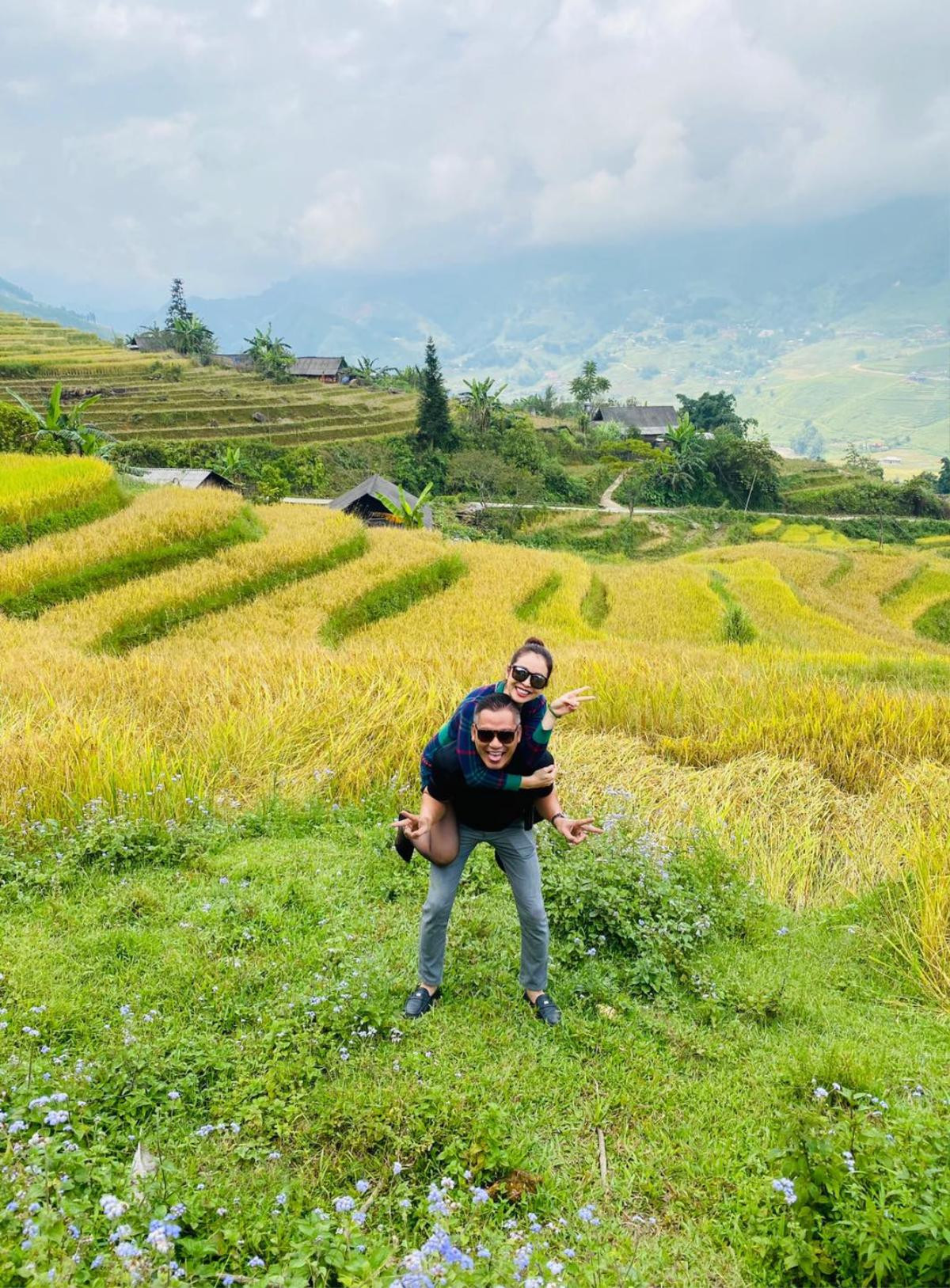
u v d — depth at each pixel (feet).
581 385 465.06
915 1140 10.81
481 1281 8.57
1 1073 11.44
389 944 16.92
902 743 33.81
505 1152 11.25
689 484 324.39
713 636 91.04
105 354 361.10
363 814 24.25
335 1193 10.66
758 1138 12.22
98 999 14.12
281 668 37.09
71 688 32.76
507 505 276.41
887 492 346.33
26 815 21.80
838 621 107.65
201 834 21.76
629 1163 11.75
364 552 93.50
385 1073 12.84
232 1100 11.98
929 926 18.25
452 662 42.60
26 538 75.56
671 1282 9.87
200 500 91.04
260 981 15.06
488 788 13.55
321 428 306.35
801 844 25.18
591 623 94.07
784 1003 16.08
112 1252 8.52
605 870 19.57
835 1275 9.84
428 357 307.37
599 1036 14.39
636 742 34.09
